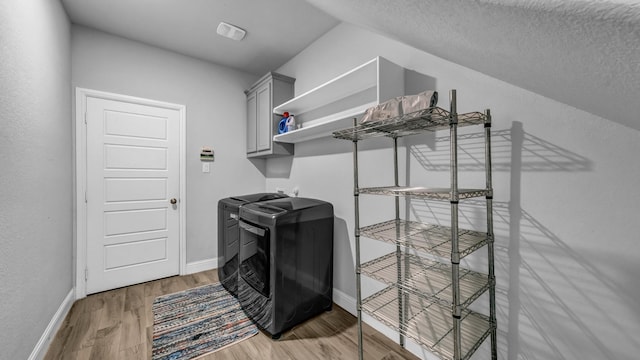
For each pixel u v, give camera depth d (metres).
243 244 2.00
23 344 1.28
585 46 0.46
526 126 1.14
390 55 1.74
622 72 0.50
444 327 1.43
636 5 0.29
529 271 1.14
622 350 0.93
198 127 2.89
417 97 1.15
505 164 1.20
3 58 1.12
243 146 3.20
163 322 1.87
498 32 0.56
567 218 1.04
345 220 2.10
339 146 2.16
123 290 2.41
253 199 2.45
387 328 1.72
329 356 1.54
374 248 1.86
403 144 1.66
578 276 1.02
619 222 0.93
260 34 2.37
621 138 0.92
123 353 1.54
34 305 1.41
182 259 2.79
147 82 2.58
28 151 1.36
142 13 2.09
